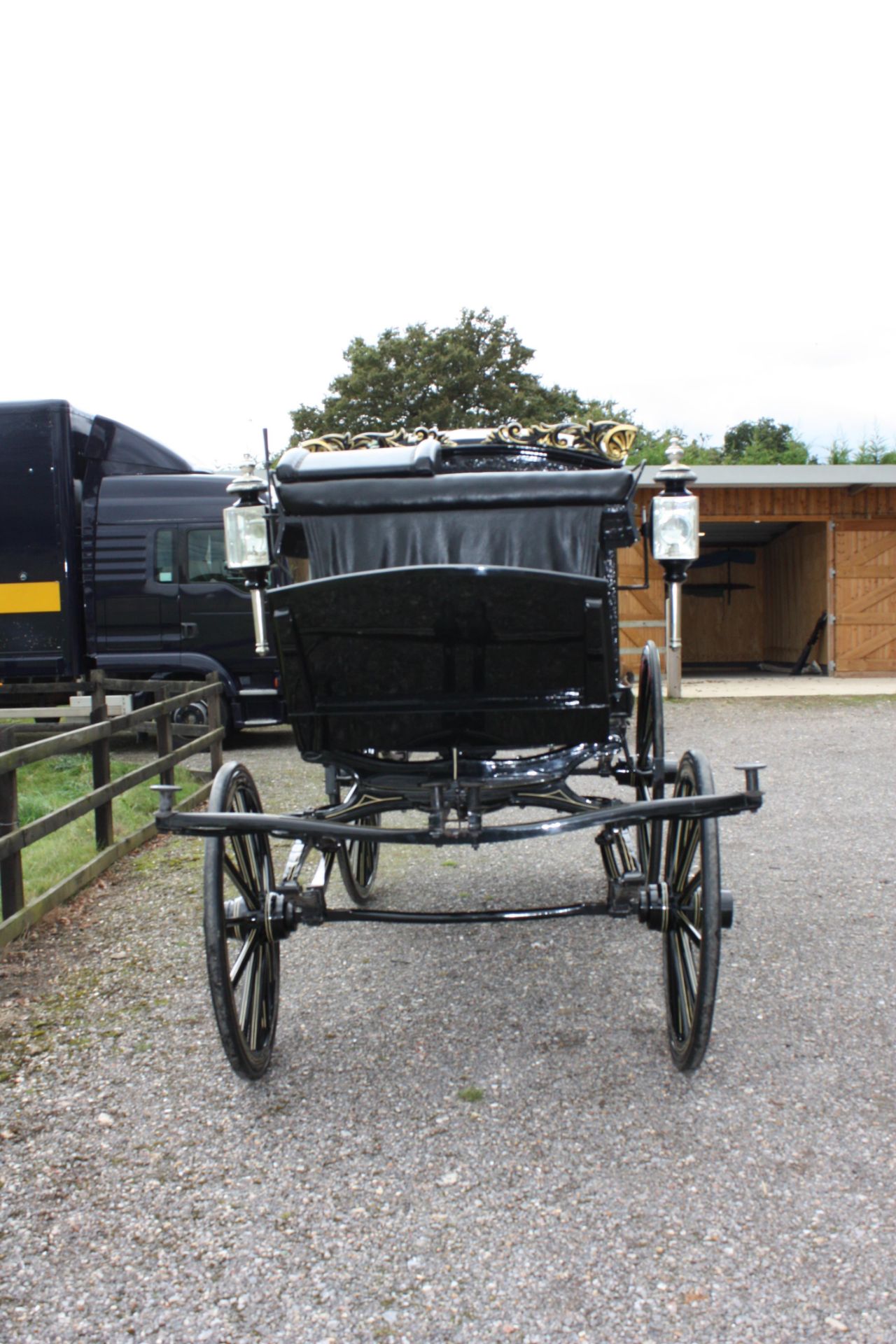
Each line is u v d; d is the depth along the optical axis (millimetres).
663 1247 2361
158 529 10664
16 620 10414
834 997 3740
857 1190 2555
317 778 8867
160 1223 2521
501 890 5266
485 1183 2645
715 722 11625
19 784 8391
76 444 10500
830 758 9102
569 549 3277
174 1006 3861
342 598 2801
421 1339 2107
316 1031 3611
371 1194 2611
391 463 3334
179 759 7090
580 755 3375
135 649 10711
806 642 17219
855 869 5465
